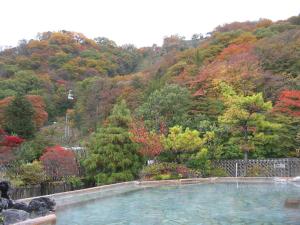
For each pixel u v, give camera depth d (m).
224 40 50.69
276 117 24.38
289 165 21.77
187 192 15.73
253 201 12.49
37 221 8.90
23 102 30.70
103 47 76.50
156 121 24.61
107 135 20.08
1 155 20.30
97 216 10.05
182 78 35.19
